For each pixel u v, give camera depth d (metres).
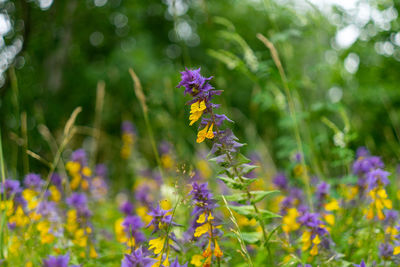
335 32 5.67
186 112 5.72
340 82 6.13
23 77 9.47
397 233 2.91
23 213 3.38
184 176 2.42
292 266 2.79
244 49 4.61
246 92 12.09
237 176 2.42
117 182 8.12
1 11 6.48
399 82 6.53
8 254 3.18
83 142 8.20
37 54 10.84
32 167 7.88
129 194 6.88
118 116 11.66
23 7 5.51
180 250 2.52
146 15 15.02
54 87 10.79
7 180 3.45
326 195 3.81
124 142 7.11
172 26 14.95
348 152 4.09
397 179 4.86
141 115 9.55
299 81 4.58
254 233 2.59
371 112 6.83
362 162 3.67
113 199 7.03
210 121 2.28
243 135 8.48
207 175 5.37
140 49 12.50
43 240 3.36
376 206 2.99
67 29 11.05
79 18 12.41
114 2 13.22
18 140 4.32
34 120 8.97
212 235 2.36
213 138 2.32
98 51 14.42
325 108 4.44
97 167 6.32
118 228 3.46
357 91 6.29
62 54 10.96
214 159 2.34
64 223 3.78
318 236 2.81
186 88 2.20
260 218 2.41
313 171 4.93
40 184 4.00
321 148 5.25
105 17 13.41
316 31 5.19
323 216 3.65
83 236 3.43
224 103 5.18
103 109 11.23
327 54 6.10
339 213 3.75
